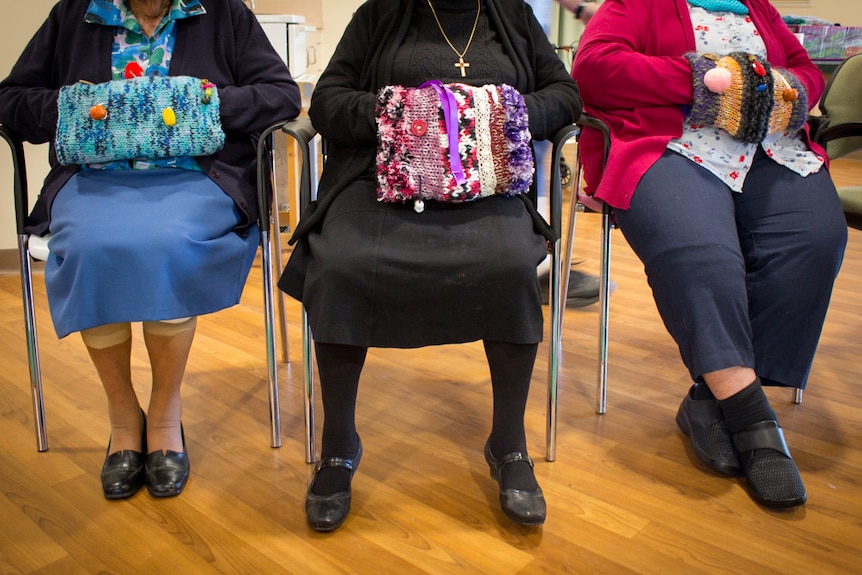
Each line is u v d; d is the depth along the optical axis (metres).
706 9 1.74
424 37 1.55
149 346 1.53
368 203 1.46
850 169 4.96
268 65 1.67
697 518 1.46
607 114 1.75
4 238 2.93
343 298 1.37
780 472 1.48
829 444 1.72
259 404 1.92
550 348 1.59
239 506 1.50
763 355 1.66
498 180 1.39
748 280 1.66
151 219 1.46
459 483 1.58
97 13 1.61
